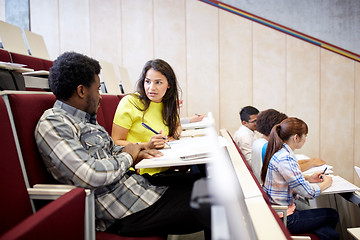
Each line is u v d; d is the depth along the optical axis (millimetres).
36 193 788
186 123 2373
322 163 1621
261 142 1526
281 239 470
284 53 3211
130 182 989
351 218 1492
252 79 3248
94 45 3355
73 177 807
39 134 833
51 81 920
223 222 277
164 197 963
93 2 3328
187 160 943
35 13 3385
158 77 1437
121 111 1443
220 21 3229
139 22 3303
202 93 3285
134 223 906
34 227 517
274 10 3197
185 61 3279
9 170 712
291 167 1185
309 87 3225
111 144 1118
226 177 340
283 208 989
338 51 3176
